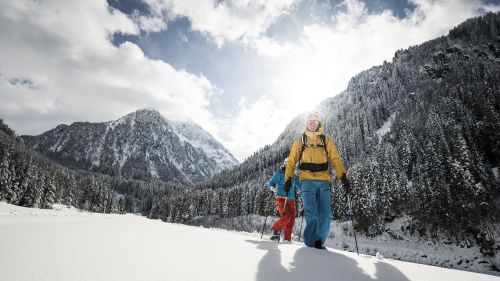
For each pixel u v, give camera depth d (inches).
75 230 133.3
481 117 2928.2
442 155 2268.7
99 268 62.1
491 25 6245.1
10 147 2532.0
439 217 1809.8
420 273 86.5
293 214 209.8
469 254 1614.2
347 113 6240.2
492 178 1990.7
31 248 77.2
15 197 2341.3
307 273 73.2
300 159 156.3
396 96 5467.5
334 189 2198.6
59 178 3860.7
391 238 1977.1
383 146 3159.5
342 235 2081.7
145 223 246.5
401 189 2176.4
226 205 3924.7
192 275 63.0
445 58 6013.8
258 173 6181.1
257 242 138.6
